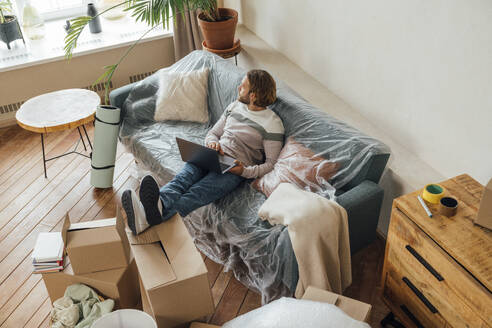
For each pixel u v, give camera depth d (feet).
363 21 8.20
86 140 11.48
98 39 12.41
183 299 6.41
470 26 6.23
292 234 6.45
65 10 13.37
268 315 5.71
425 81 7.27
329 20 9.11
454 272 5.19
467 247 5.18
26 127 9.30
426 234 5.55
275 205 6.91
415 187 7.24
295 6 10.05
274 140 7.97
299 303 5.74
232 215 7.50
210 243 8.14
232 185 7.89
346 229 6.66
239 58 11.73
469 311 5.16
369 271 7.87
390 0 7.46
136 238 6.89
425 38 7.02
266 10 11.27
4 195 9.86
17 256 8.49
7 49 11.96
